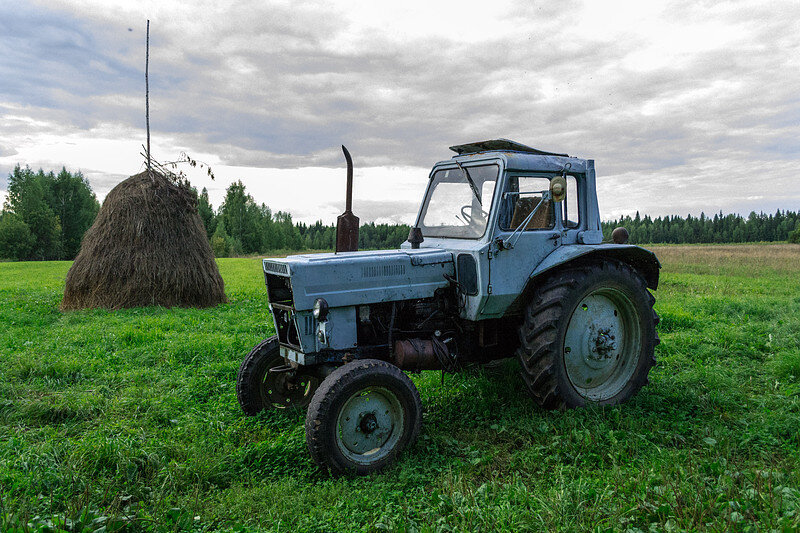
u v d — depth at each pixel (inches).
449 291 186.5
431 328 185.8
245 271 1040.8
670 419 182.2
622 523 114.8
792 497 117.6
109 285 448.5
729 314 384.5
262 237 3159.5
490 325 196.2
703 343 283.6
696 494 122.7
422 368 178.9
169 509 123.5
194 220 496.1
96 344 292.7
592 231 203.8
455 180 202.4
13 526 105.6
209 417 187.8
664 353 271.4
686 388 211.5
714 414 184.4
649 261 209.9
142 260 451.5
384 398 158.2
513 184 185.5
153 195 465.1
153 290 452.8
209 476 144.4
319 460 144.9
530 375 184.9
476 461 149.1
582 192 204.2
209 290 482.3
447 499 125.3
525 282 184.2
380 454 154.6
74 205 2620.6
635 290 198.2
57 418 184.2
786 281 634.8
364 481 143.9
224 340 295.9
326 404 144.5
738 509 114.7
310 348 165.5
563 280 181.2
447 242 196.1
